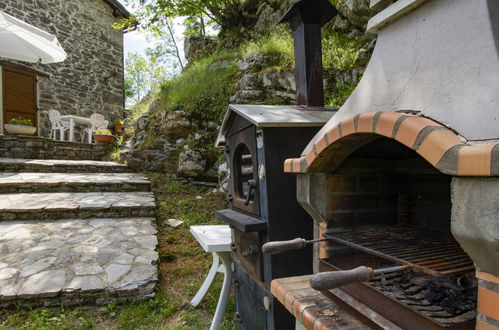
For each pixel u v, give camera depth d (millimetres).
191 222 4477
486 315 722
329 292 1271
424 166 1459
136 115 9758
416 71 1008
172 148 6156
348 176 1480
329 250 1418
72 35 10164
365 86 1241
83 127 10258
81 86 10391
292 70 5145
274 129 1780
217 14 8789
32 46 6703
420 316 867
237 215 2076
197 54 9289
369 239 1272
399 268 909
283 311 1686
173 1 8195
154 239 3693
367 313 1060
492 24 826
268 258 1729
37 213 4117
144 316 2545
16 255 3135
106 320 2516
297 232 1781
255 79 5273
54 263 3021
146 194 5227
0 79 8547
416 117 860
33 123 9188
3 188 4832
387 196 1593
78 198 4750
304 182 1429
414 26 1068
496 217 650
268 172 1752
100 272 2932
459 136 789
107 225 4035
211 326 2318
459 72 861
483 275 733
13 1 8742
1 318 2455
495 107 732
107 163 6770
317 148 1252
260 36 7367
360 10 4938
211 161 5762
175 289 2969
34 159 6801
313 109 2170
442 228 1439
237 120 2189
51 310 2576
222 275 3221
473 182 701
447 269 827
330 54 4949
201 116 6027
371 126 958
